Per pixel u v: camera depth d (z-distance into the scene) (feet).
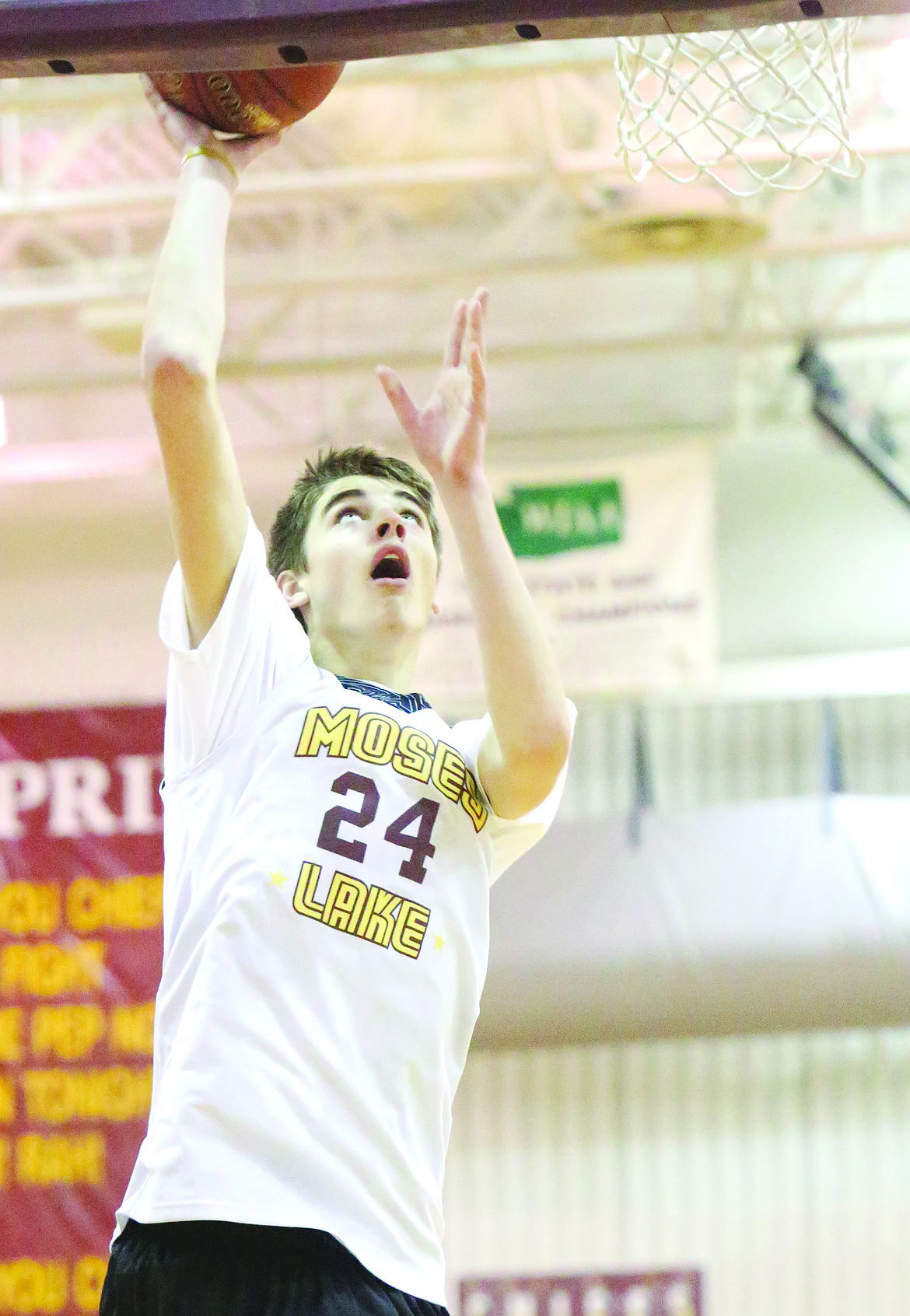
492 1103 90.22
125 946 79.05
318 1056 18.65
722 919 78.28
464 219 85.56
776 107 29.63
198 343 20.33
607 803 92.32
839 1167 88.28
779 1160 88.58
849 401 83.71
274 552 24.81
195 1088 18.40
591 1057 90.53
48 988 78.64
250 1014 18.74
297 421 90.53
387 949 19.58
